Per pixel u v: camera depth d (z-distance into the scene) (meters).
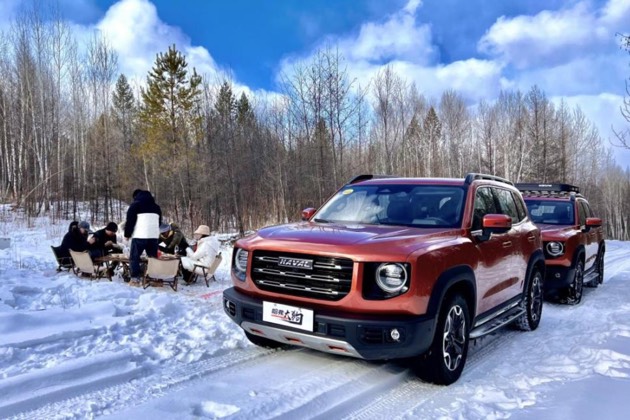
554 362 4.21
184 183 28.02
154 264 7.47
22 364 3.80
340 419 3.09
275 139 27.78
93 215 29.62
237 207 28.03
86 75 36.69
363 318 3.24
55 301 5.98
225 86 33.50
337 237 3.63
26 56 32.19
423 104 43.75
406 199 4.66
